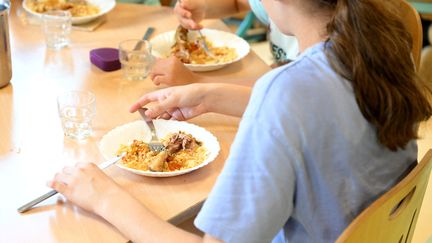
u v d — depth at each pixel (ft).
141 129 4.37
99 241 3.29
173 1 8.55
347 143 3.04
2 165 3.87
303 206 3.14
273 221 2.99
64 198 3.61
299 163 2.95
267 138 2.91
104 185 3.53
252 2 6.69
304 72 3.04
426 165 3.35
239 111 4.54
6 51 4.77
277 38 6.91
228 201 2.97
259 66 5.77
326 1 3.08
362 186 3.22
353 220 3.09
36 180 3.75
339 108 3.01
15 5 6.66
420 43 5.07
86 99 4.64
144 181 3.83
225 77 5.46
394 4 3.14
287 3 3.19
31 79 5.08
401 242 3.77
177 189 3.77
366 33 2.93
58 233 3.32
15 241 3.23
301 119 2.93
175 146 4.13
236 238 2.96
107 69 5.35
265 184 2.92
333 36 3.02
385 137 3.11
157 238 3.25
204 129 4.38
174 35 6.03
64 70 5.31
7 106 4.60
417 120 3.22
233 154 3.00
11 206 3.50
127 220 3.32
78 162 3.95
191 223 4.27
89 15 6.34
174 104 4.52
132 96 4.95
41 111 4.58
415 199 3.50
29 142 4.16
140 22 6.51
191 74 5.19
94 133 4.35
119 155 4.03
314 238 3.31
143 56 5.42
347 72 3.03
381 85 2.97
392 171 3.40
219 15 6.75
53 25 5.74
